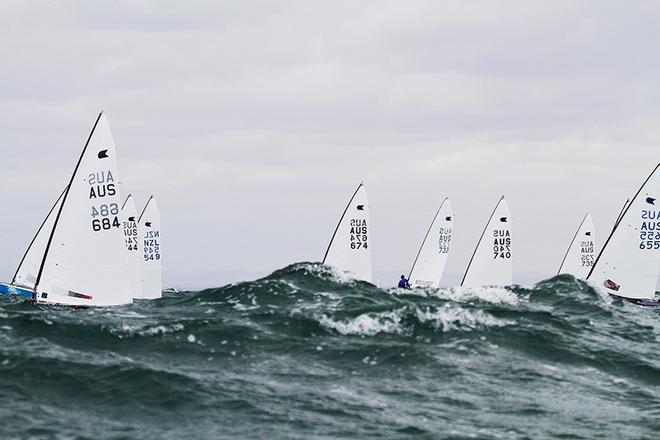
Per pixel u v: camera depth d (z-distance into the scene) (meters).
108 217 115.62
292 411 62.16
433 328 94.19
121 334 85.69
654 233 161.38
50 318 92.62
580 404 69.25
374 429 58.81
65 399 62.38
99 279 115.19
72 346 80.50
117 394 63.84
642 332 108.31
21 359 70.62
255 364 77.19
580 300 138.12
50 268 112.75
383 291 125.25
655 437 59.97
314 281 128.38
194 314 104.00
